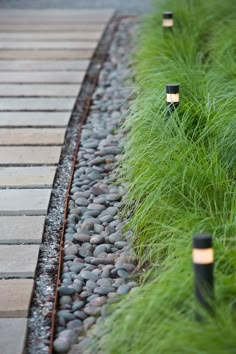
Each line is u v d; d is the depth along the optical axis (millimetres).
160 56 8047
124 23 11750
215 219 5039
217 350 3619
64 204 6129
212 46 8508
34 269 5121
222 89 6773
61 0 13539
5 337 4438
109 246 5473
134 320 4059
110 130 7602
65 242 5547
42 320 4664
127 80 8734
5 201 6074
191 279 4164
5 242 5492
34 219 5809
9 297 4809
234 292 4148
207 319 3848
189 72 7254
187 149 5668
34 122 7742
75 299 4887
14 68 9453
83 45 10430
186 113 6035
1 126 7641
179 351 3686
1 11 12602
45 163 6793
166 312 4012
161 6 10055
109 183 6469
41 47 10359
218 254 4484
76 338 4469
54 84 8867
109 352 4023
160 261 5000
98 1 13422
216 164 5500
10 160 6844
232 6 9734
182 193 5340
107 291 4930
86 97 8562
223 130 5891
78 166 6824
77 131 7621
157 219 5273
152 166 5609
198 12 9898
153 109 6355
